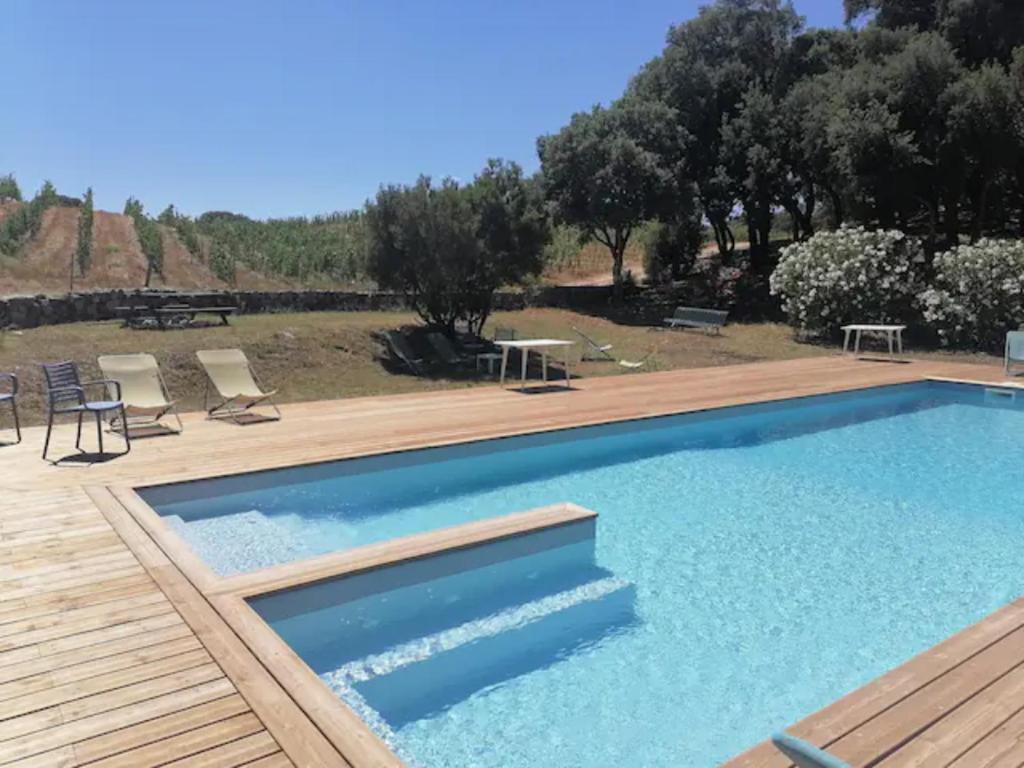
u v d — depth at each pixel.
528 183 14.08
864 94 19.39
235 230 22.05
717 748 3.19
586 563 5.18
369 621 4.13
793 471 7.54
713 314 18.09
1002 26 21.58
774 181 23.16
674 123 22.75
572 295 22.59
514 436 7.48
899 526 5.96
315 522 5.90
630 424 8.36
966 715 2.64
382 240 12.92
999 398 11.16
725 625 4.32
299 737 2.47
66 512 4.87
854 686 3.68
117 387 6.58
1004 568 5.12
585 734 3.30
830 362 13.83
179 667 2.93
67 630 3.25
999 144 18.48
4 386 8.92
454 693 3.64
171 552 4.20
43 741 2.44
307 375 11.27
